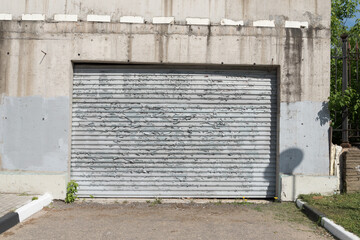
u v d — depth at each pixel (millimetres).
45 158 6500
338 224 4867
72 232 4828
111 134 6727
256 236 4750
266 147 6824
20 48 6539
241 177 6812
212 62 6633
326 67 6707
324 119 6684
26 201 5875
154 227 5109
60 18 6566
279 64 6668
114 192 6734
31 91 6531
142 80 6797
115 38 6582
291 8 6730
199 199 6801
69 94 6562
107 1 6605
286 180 6547
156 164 6770
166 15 6633
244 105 6836
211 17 6664
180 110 6789
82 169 6711
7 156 6496
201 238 4648
